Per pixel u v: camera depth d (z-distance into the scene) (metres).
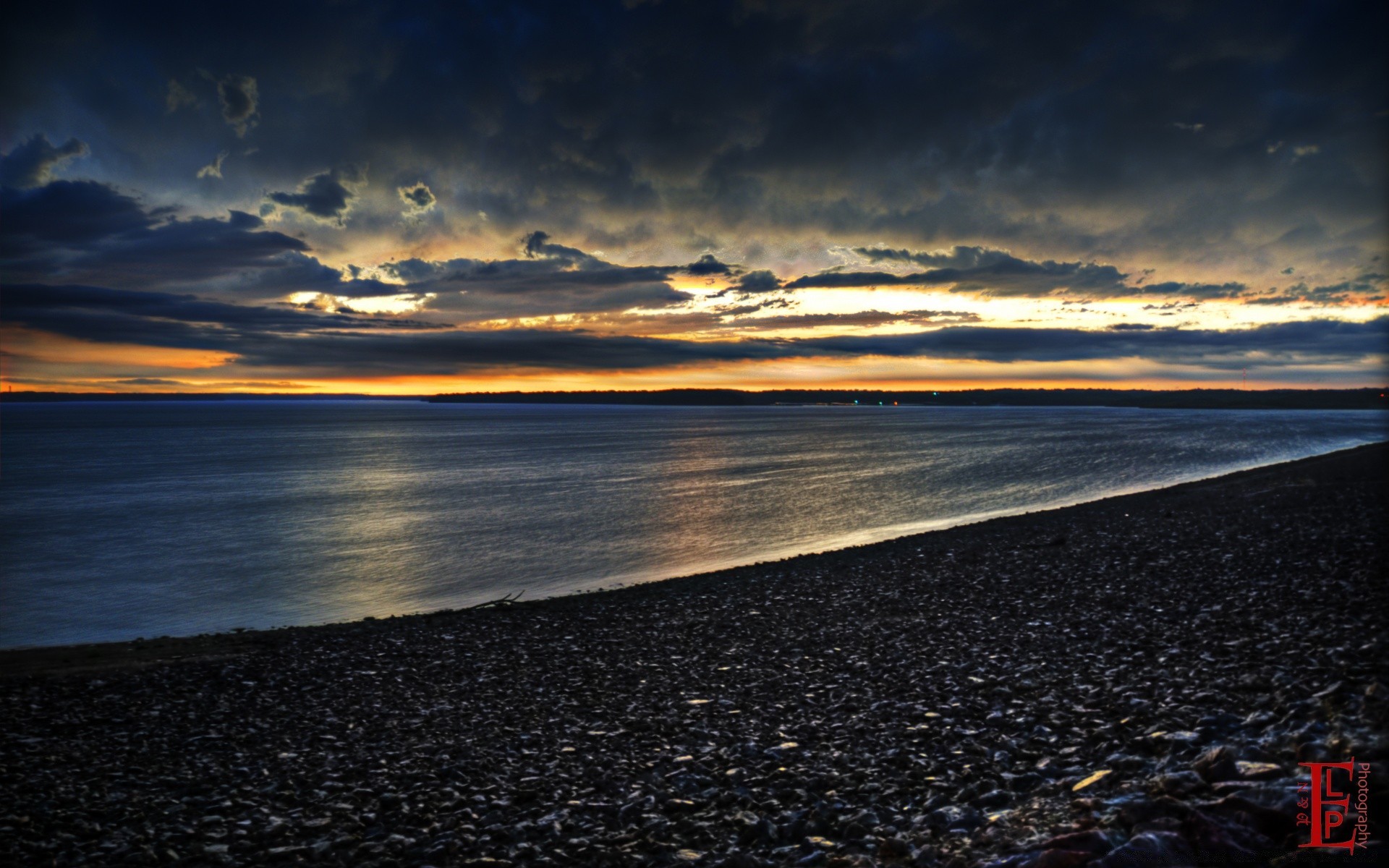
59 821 9.67
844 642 17.44
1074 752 9.01
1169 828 5.83
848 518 49.78
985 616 18.88
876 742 10.37
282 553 41.56
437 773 10.66
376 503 62.91
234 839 8.88
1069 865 5.52
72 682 18.09
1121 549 28.22
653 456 116.25
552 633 21.16
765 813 8.34
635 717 12.88
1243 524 32.12
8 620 28.48
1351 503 37.34
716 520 50.16
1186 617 16.62
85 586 34.00
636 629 20.94
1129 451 109.75
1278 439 131.50
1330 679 9.94
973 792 8.14
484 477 84.75
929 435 179.75
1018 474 77.31
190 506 62.25
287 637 22.61
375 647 20.41
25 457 122.94
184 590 33.06
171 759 12.30
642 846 7.80
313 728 13.59
